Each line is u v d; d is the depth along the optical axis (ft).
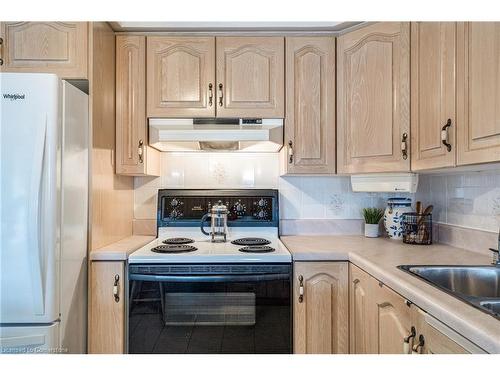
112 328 5.30
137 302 5.27
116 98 6.24
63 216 4.81
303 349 5.30
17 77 4.54
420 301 3.30
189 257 5.27
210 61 6.23
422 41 4.96
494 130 3.49
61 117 4.75
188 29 6.22
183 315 5.26
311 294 5.34
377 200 7.47
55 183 4.62
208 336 5.25
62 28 5.42
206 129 6.00
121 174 6.35
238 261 5.30
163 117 6.23
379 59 5.70
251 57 6.25
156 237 7.07
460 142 4.06
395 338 3.86
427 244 6.02
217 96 6.21
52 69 5.40
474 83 3.79
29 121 4.54
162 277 5.24
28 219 4.50
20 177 4.51
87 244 5.42
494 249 4.59
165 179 7.40
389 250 5.48
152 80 6.21
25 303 4.56
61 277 4.77
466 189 5.50
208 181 7.44
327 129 6.26
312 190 7.45
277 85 6.25
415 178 5.87
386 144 5.60
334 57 6.27
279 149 7.09
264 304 5.31
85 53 5.41
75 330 5.09
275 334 5.29
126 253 5.34
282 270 5.32
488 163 3.76
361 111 5.89
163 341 5.23
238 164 7.45
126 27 6.12
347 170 6.07
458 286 4.29
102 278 5.33
